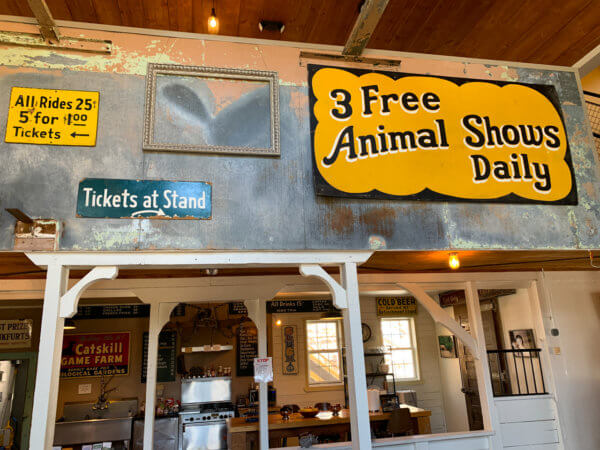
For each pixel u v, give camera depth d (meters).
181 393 8.77
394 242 4.04
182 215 3.70
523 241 4.30
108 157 3.71
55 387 3.34
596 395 6.52
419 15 4.71
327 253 3.94
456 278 6.57
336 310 8.89
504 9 4.60
